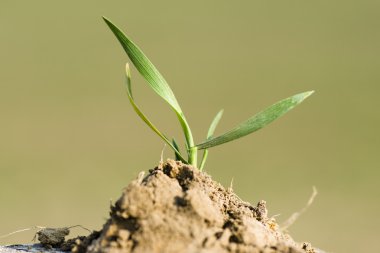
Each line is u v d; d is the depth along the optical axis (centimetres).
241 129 72
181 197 67
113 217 67
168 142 72
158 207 67
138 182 68
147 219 66
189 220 66
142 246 65
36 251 71
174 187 68
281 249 67
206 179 70
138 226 66
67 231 72
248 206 71
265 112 71
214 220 67
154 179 68
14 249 71
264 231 68
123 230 66
